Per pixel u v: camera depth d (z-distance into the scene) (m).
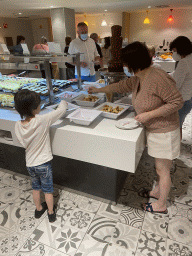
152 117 1.33
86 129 1.57
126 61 1.31
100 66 3.90
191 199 1.91
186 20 8.66
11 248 1.50
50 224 1.69
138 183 2.13
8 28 9.30
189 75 2.09
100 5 6.52
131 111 1.90
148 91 1.29
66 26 7.32
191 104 2.30
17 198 1.97
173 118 1.42
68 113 1.77
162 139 1.45
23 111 1.43
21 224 1.70
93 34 4.21
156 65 2.16
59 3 5.79
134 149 1.39
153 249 1.47
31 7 6.41
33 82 2.62
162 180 1.63
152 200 1.91
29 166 1.55
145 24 9.44
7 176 2.29
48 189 1.62
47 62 1.88
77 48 3.09
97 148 1.52
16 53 2.18
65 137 1.61
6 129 1.86
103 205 1.88
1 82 2.47
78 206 1.87
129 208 1.83
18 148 2.09
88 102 1.94
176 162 2.45
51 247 1.51
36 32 10.66
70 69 3.65
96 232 1.61
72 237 1.58
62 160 1.91
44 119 1.47
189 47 2.00
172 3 6.50
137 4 6.58
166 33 9.21
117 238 1.56
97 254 1.45
